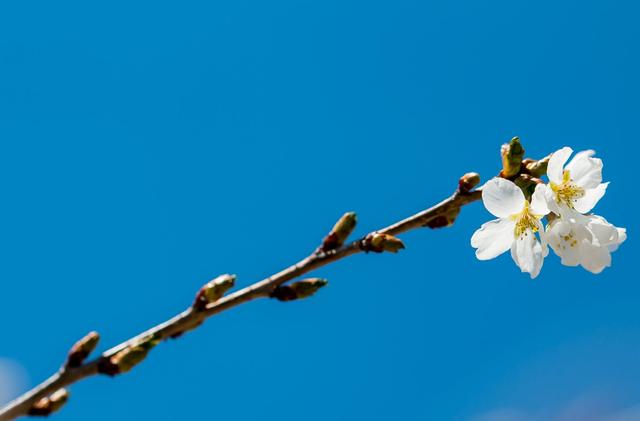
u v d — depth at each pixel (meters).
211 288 0.74
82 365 0.72
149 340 0.73
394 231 0.76
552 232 0.79
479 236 0.79
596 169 0.79
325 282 0.75
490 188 0.78
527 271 0.79
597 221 0.78
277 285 0.74
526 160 0.79
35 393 0.72
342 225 0.75
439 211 0.77
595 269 0.78
